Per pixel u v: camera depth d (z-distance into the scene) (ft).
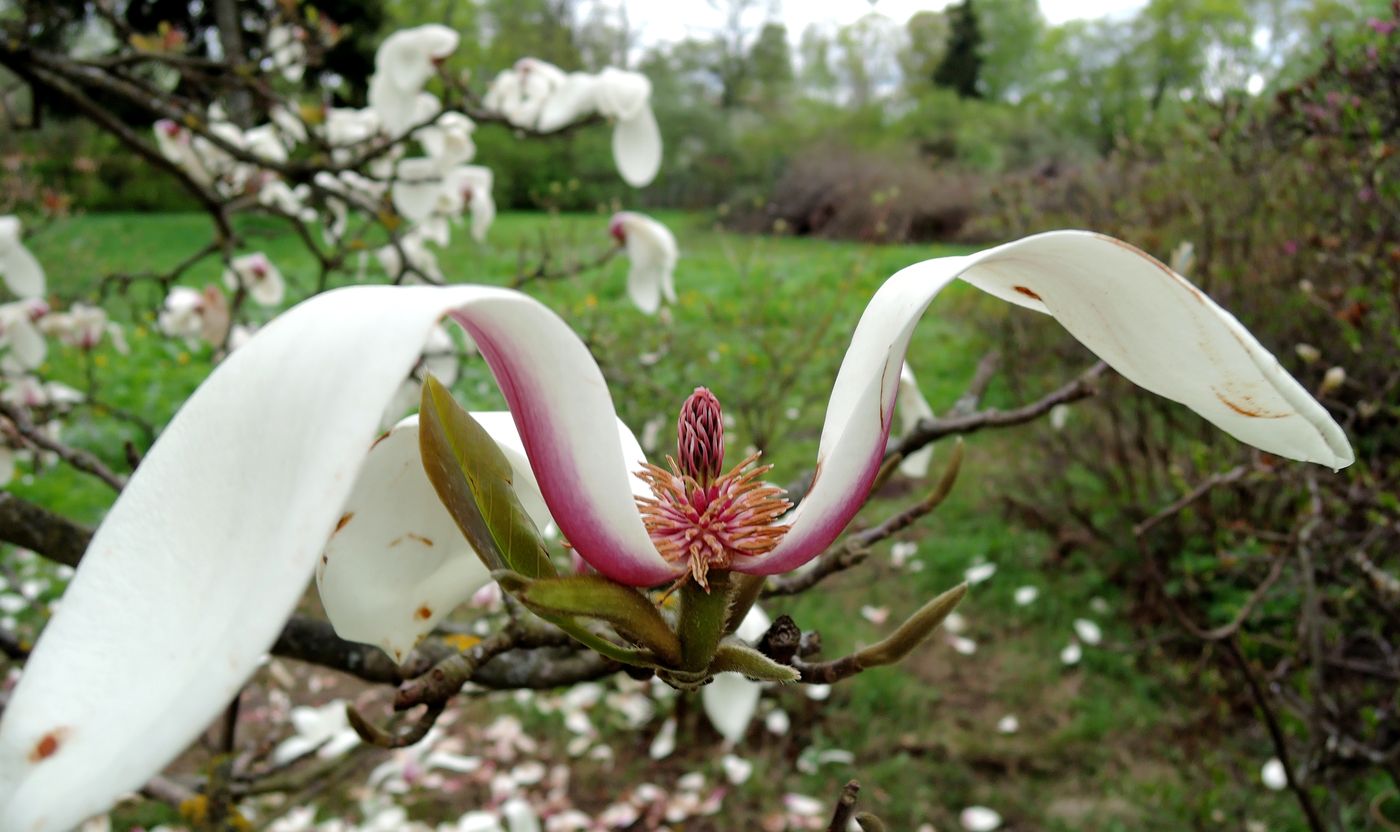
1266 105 13.04
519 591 1.82
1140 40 52.80
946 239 41.98
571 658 3.87
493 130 59.16
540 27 70.49
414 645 2.56
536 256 24.03
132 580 1.27
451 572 2.54
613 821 11.50
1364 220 10.84
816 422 16.16
